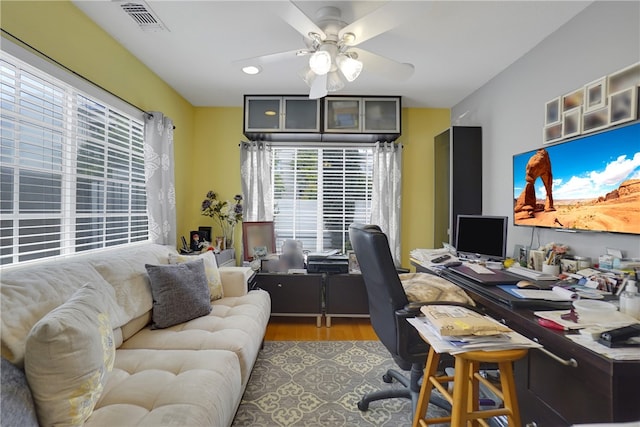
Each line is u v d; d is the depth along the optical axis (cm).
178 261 222
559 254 195
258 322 199
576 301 130
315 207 384
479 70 276
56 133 183
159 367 135
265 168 370
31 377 90
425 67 271
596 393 101
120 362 138
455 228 303
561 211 197
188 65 271
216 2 188
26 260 167
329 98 337
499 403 162
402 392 173
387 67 202
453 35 222
